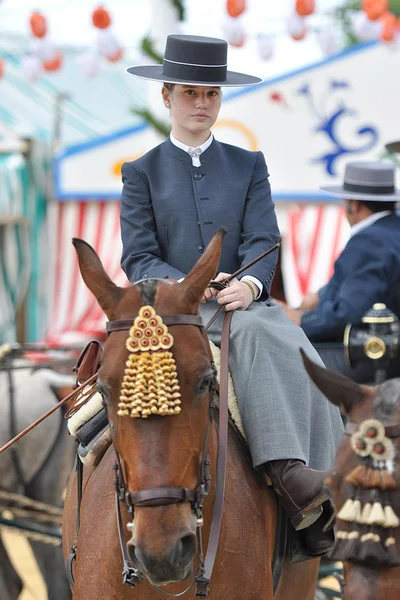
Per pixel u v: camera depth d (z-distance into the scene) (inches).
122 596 253.8
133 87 1143.0
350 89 828.6
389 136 822.5
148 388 223.6
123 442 226.8
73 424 282.2
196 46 290.8
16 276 954.7
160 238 300.5
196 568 248.4
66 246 955.3
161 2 731.4
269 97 840.3
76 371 292.7
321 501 261.3
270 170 850.8
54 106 1079.6
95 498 268.5
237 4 667.4
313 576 316.2
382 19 722.8
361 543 200.5
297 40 704.4
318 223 860.0
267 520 273.4
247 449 281.3
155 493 220.2
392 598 198.8
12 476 502.6
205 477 235.6
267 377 276.8
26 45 1109.1
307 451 279.9
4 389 507.5
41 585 607.5
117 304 237.1
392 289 457.1
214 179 301.6
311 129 839.7
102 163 940.6
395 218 487.2
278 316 296.2
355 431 210.2
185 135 302.7
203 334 239.5
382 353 384.8
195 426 228.7
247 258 291.1
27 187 952.9
